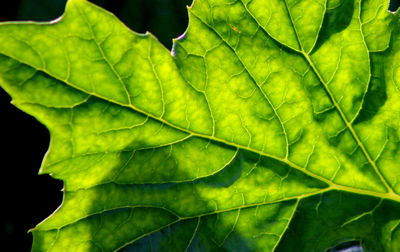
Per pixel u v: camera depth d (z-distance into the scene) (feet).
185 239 0.92
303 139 0.93
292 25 0.90
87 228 0.89
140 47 0.86
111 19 0.84
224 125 0.91
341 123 0.93
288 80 0.91
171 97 0.88
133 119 0.87
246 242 0.93
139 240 0.91
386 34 0.91
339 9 0.90
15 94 0.83
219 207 0.93
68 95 0.84
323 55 0.91
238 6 0.89
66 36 0.83
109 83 0.85
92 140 0.86
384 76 0.92
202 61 0.88
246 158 0.92
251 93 0.91
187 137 0.90
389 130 0.93
